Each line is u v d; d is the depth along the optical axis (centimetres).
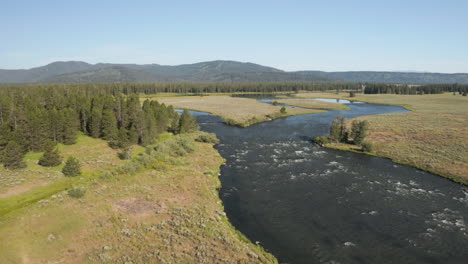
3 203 3969
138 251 2870
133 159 6338
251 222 3791
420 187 5025
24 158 5912
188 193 4478
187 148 7000
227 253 2938
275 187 4969
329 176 5522
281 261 2992
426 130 9200
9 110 7450
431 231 3597
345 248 3247
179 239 3131
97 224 3378
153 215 3709
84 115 8450
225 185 5056
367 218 3916
